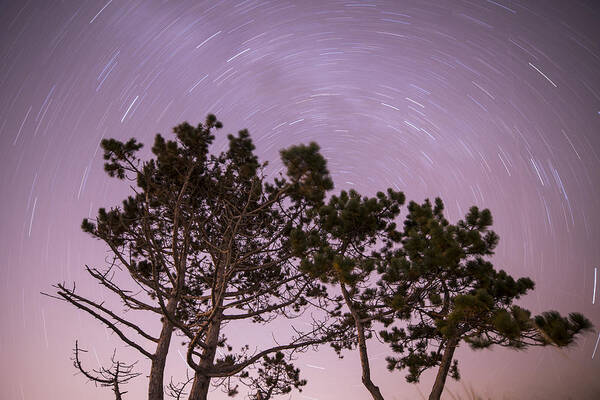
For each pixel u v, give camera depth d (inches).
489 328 242.8
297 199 302.2
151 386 273.3
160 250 312.8
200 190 331.3
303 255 253.3
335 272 251.1
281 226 342.6
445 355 259.3
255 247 351.3
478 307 214.1
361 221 297.1
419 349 302.8
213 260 346.9
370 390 253.8
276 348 305.1
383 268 266.5
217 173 332.2
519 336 206.1
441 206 331.0
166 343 299.4
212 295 277.7
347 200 323.3
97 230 324.2
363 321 285.1
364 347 271.3
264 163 295.7
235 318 329.4
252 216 340.8
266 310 327.6
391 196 341.4
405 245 261.3
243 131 332.2
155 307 306.3
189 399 287.3
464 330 252.7
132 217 346.6
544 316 189.8
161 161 308.5
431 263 245.8
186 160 306.7
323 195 234.2
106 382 247.4
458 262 253.3
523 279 260.5
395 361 294.8
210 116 309.0
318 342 307.9
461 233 250.2
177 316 360.8
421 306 279.0
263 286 366.0
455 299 215.2
